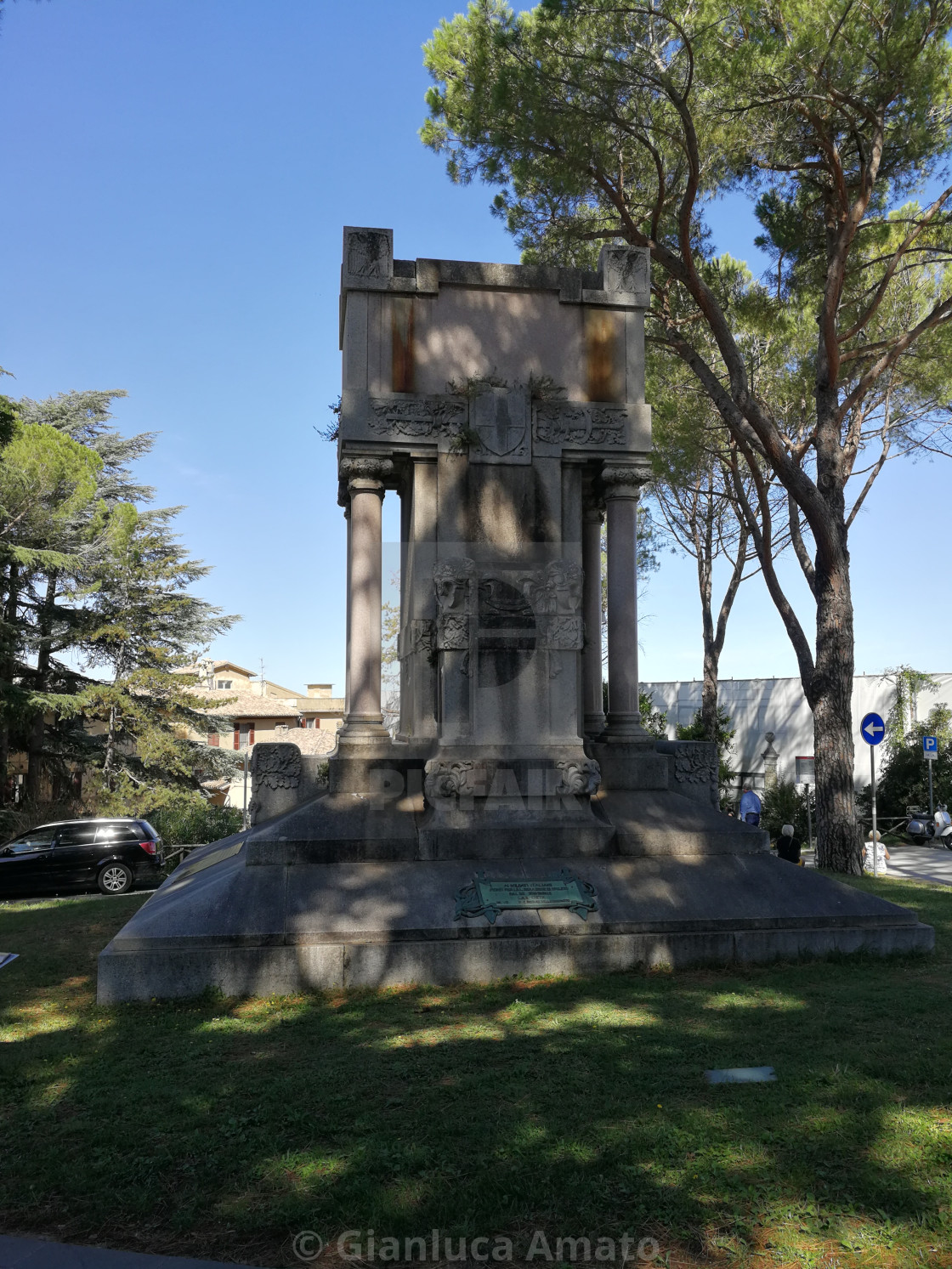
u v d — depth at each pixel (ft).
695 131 49.03
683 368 68.54
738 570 96.48
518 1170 14.34
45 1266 12.20
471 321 36.52
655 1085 17.93
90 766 110.63
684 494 98.53
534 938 27.96
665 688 146.92
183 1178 14.55
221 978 26.27
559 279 37.01
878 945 29.53
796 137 50.21
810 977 27.17
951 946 30.99
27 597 111.86
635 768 35.37
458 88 53.47
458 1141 15.56
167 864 70.54
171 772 111.96
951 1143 15.05
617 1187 13.84
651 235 51.16
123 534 108.88
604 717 42.16
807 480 52.90
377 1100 17.57
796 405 69.72
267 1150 15.39
